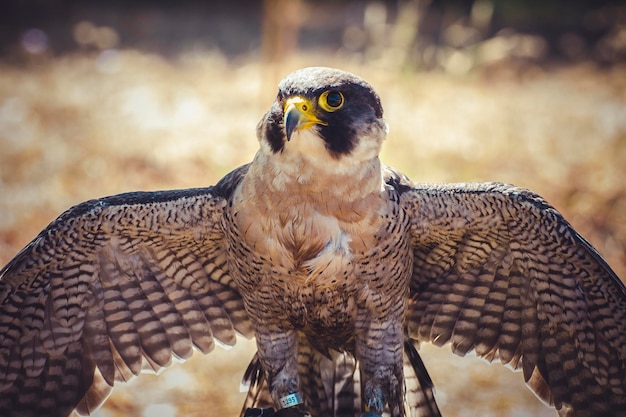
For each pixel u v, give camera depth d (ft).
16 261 31.09
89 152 67.82
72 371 33.71
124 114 77.92
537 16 116.16
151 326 34.42
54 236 31.71
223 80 90.53
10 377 33.09
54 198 60.23
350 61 93.15
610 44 108.58
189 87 87.20
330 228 30.30
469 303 34.71
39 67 95.86
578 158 69.72
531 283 33.35
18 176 63.52
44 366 33.37
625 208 60.03
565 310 32.81
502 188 31.71
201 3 125.80
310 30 111.24
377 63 87.35
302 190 30.07
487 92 90.48
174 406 41.93
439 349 47.24
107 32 107.04
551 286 32.81
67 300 33.24
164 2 124.47
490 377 44.65
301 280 30.91
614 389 32.71
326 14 118.83
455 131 73.61
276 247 30.53
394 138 69.87
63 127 74.28
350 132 29.55
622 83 97.76
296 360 33.17
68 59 99.71
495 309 34.37
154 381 43.80
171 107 79.51
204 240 32.94
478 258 33.68
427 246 33.71
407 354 35.50
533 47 106.01
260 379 34.81
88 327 33.78
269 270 31.07
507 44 102.99
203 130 73.36
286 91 29.76
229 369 45.06
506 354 34.63
